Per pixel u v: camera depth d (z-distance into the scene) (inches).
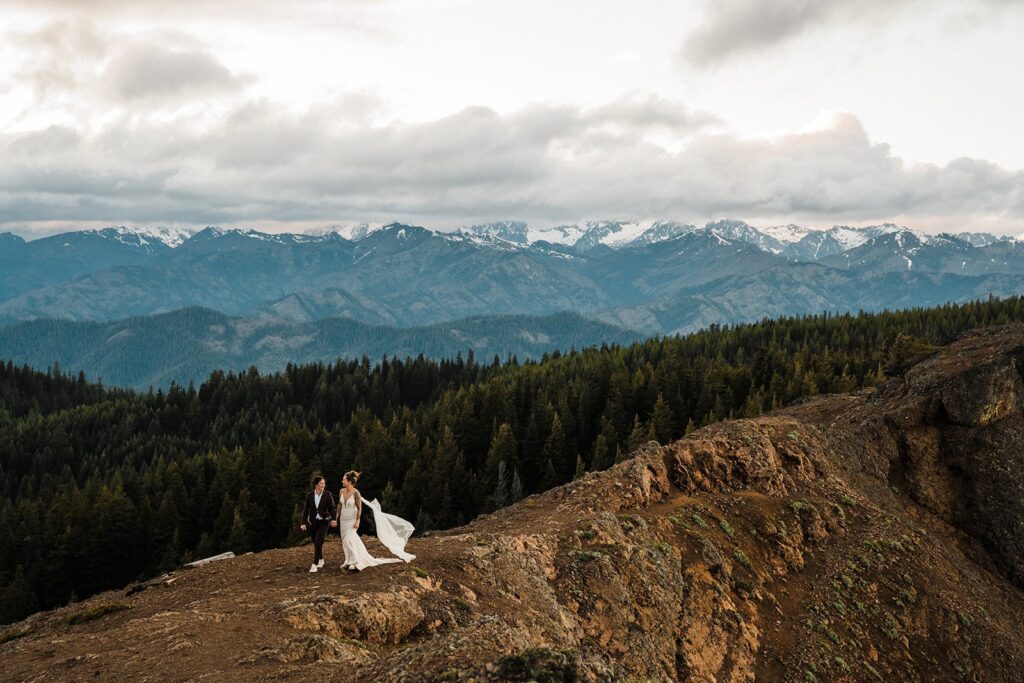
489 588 960.9
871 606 1566.2
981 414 2347.4
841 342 6727.4
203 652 625.9
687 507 1599.4
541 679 507.2
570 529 1256.2
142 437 7185.0
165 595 865.5
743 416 4060.0
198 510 4023.1
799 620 1440.7
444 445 4210.1
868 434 2464.3
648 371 5423.2
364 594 800.3
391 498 3850.9
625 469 1628.9
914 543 1825.8
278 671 582.2
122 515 3474.4
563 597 1083.9
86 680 581.6
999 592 2032.5
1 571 3405.5
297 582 866.8
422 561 966.4
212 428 7352.4
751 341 7716.5
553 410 4638.3
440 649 561.9
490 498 3735.2
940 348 2933.1
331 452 4439.0
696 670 1157.1
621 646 1063.6
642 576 1206.9
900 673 1428.4
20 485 6043.3
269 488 4042.8
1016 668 1603.1
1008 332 2842.0
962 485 2320.4
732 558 1492.4
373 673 552.7
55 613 884.0
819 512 1798.7
